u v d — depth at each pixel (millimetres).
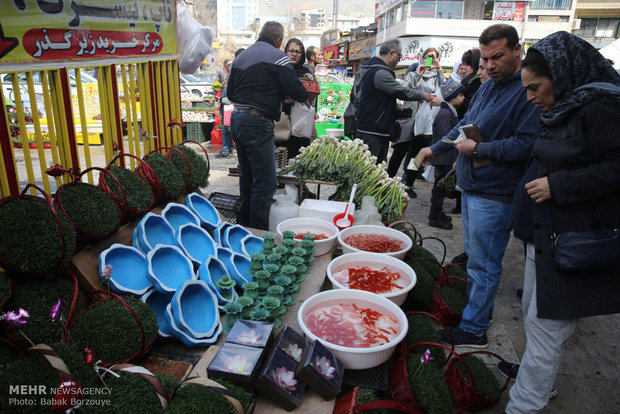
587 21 29000
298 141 5113
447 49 23297
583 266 1562
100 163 6281
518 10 23062
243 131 3238
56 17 2121
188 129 8805
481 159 2355
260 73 3143
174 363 1799
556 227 1647
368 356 1709
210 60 38875
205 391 1401
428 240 4379
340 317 1965
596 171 1510
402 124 5359
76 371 1307
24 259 1534
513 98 2236
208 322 2037
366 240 2871
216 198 3607
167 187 2660
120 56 2713
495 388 2070
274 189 3463
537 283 1702
